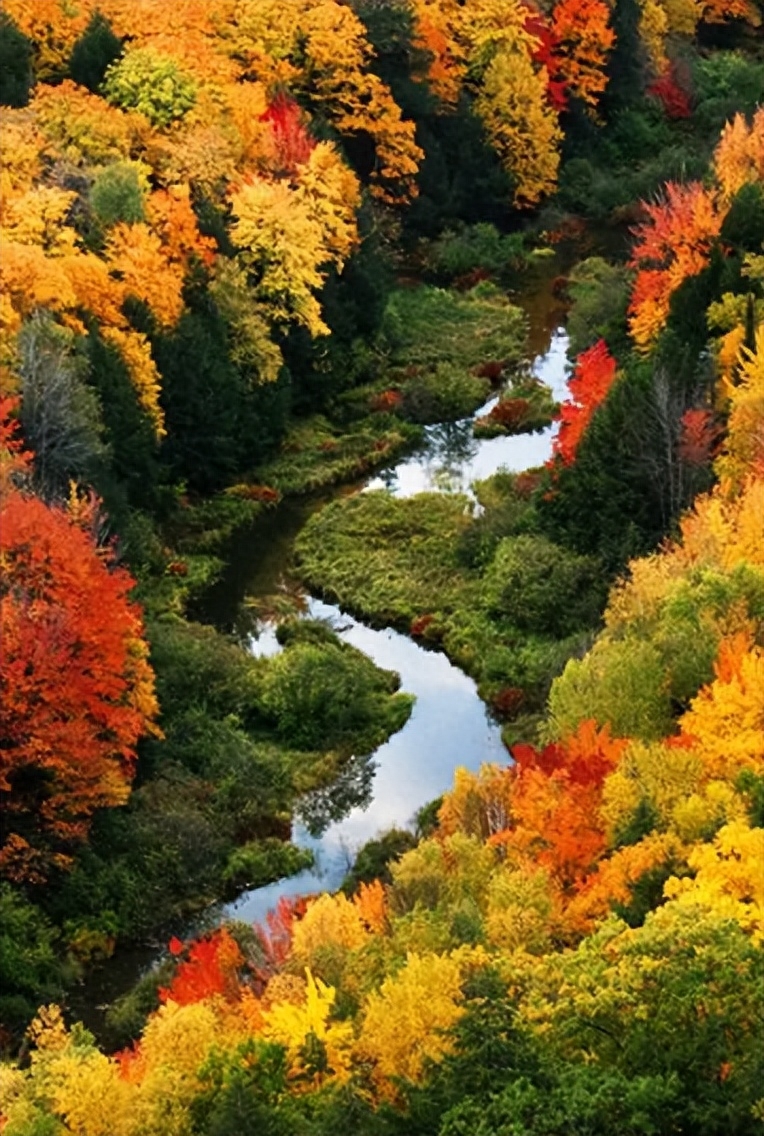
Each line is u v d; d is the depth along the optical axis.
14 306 73.62
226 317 85.81
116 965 55.66
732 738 48.41
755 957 33.97
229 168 90.69
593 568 72.50
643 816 45.78
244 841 61.12
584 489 74.50
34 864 56.50
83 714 57.91
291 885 59.31
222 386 83.06
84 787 57.47
